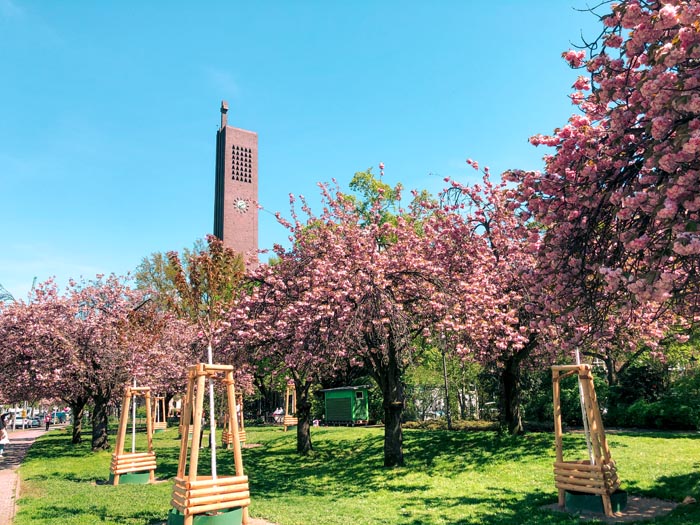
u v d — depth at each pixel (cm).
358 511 974
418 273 1448
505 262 1529
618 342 1552
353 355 1630
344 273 1331
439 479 1278
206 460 1925
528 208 793
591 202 675
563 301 781
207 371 891
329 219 1658
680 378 2208
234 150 8019
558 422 972
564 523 813
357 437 2189
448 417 2303
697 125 521
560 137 752
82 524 901
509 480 1212
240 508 860
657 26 552
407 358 1446
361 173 2844
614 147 667
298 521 891
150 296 2577
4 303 2177
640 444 1535
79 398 2692
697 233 502
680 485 1020
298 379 1966
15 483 1488
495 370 1934
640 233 618
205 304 1059
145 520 933
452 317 1398
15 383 2219
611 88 654
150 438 1487
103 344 2205
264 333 1509
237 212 7781
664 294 575
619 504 883
